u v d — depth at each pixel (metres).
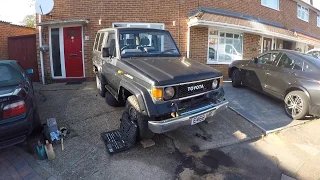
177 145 3.93
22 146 3.86
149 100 3.25
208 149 3.85
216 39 10.31
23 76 4.14
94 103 5.82
